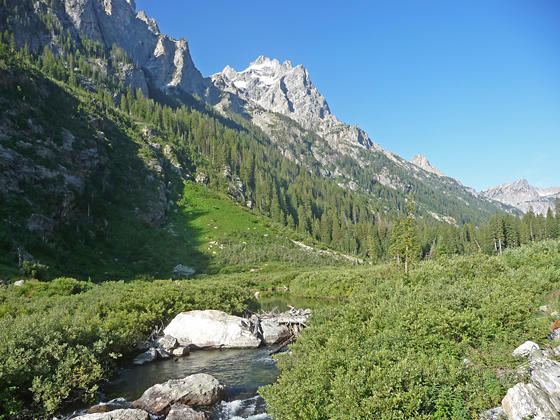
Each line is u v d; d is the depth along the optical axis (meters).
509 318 17.78
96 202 100.69
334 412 12.30
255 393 20.16
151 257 93.19
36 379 17.59
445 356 15.77
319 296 69.56
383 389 12.06
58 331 21.91
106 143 129.75
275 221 157.00
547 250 37.91
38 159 87.75
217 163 185.62
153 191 127.88
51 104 117.38
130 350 27.86
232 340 31.17
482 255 43.06
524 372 12.45
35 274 52.34
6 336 19.45
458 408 11.49
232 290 44.59
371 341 17.70
